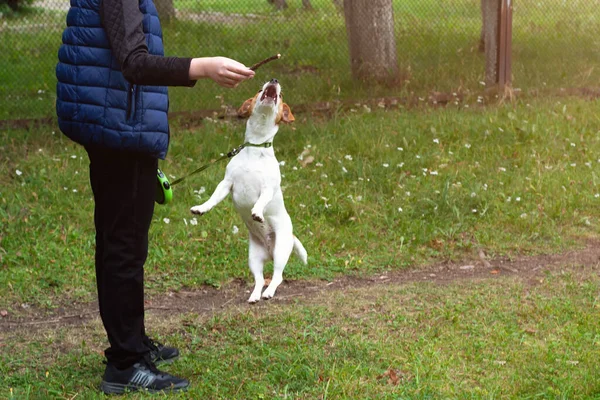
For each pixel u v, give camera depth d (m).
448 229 5.70
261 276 3.98
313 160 6.88
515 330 4.11
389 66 9.33
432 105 8.71
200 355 3.83
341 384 3.46
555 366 3.68
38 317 4.38
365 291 4.73
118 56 2.91
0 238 5.26
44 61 10.58
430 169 6.80
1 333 4.13
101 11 2.96
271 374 3.58
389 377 3.57
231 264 5.16
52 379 3.54
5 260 4.98
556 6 12.10
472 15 12.07
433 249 5.49
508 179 6.57
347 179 6.58
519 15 12.02
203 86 8.91
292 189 6.31
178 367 3.69
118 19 2.92
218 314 4.41
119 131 3.02
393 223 5.82
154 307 4.56
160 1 12.38
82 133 3.04
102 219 3.27
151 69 2.89
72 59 3.00
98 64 2.99
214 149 7.11
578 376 3.55
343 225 5.84
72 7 3.02
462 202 6.09
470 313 4.35
